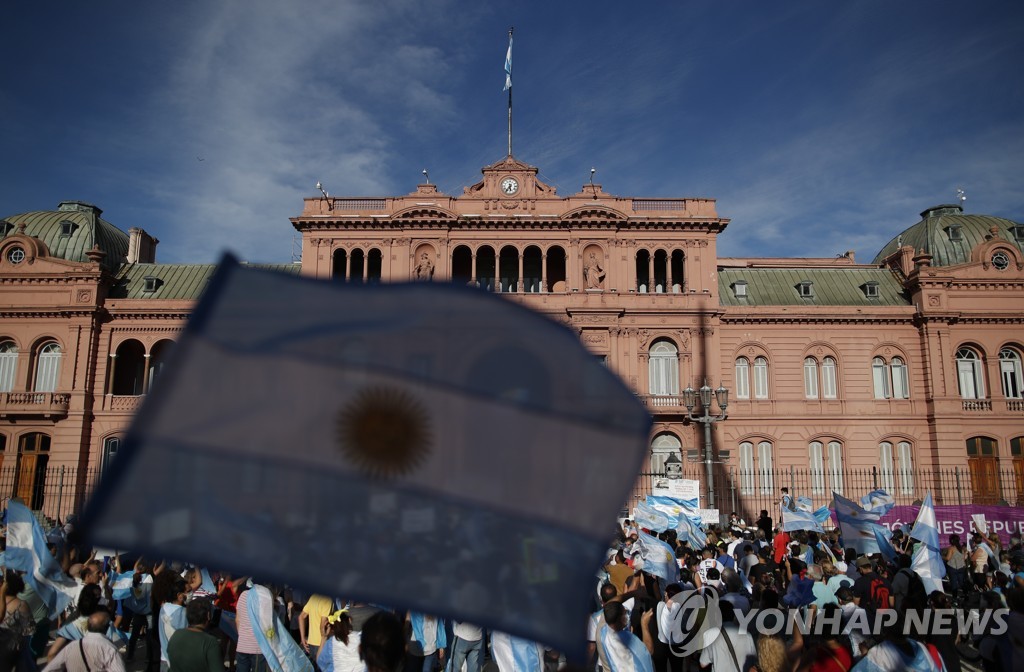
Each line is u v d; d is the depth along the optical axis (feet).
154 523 15.02
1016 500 171.01
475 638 46.39
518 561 16.34
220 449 15.71
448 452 16.67
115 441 173.17
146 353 176.45
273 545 15.57
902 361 181.06
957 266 180.75
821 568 54.44
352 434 16.38
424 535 16.20
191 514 15.26
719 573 55.01
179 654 32.99
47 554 47.80
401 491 16.34
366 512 16.14
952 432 173.78
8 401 168.76
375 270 176.96
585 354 17.24
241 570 15.21
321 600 49.78
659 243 175.63
